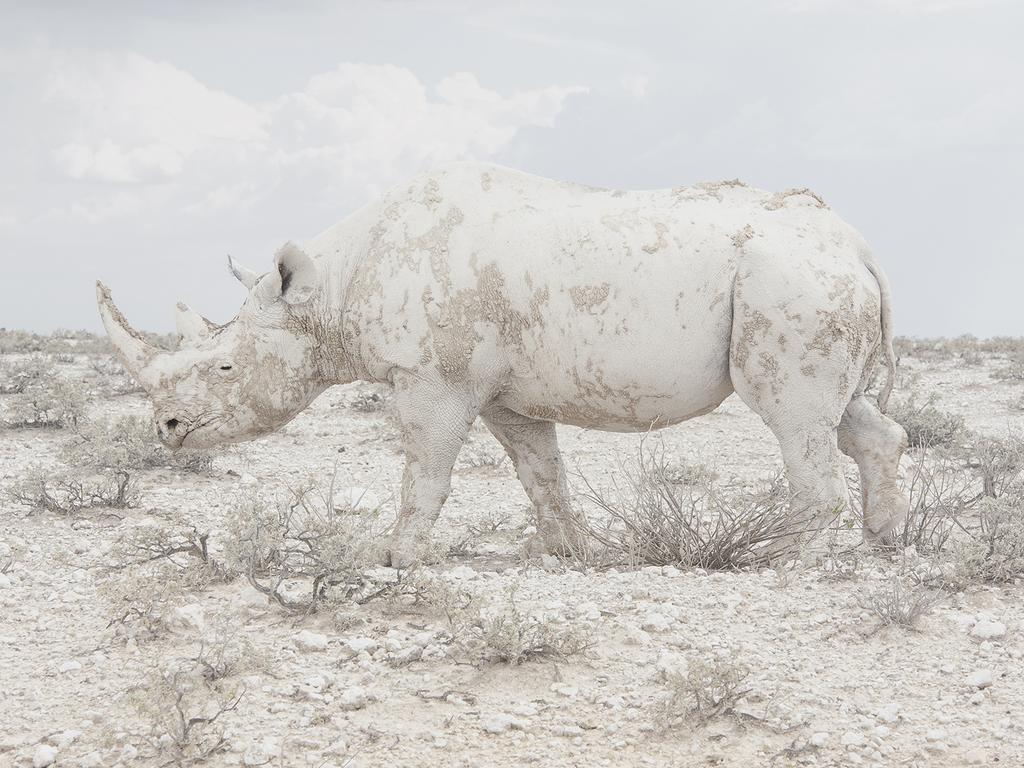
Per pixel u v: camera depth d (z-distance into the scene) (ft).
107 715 14.76
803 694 15.39
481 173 23.32
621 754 13.82
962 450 37.96
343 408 53.16
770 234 21.94
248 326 23.18
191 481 35.45
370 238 23.27
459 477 38.17
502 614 17.47
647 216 22.24
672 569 21.76
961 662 16.66
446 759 13.62
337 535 19.79
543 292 21.95
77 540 26.32
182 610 18.12
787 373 21.63
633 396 22.22
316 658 16.66
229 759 13.56
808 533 22.16
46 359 67.72
